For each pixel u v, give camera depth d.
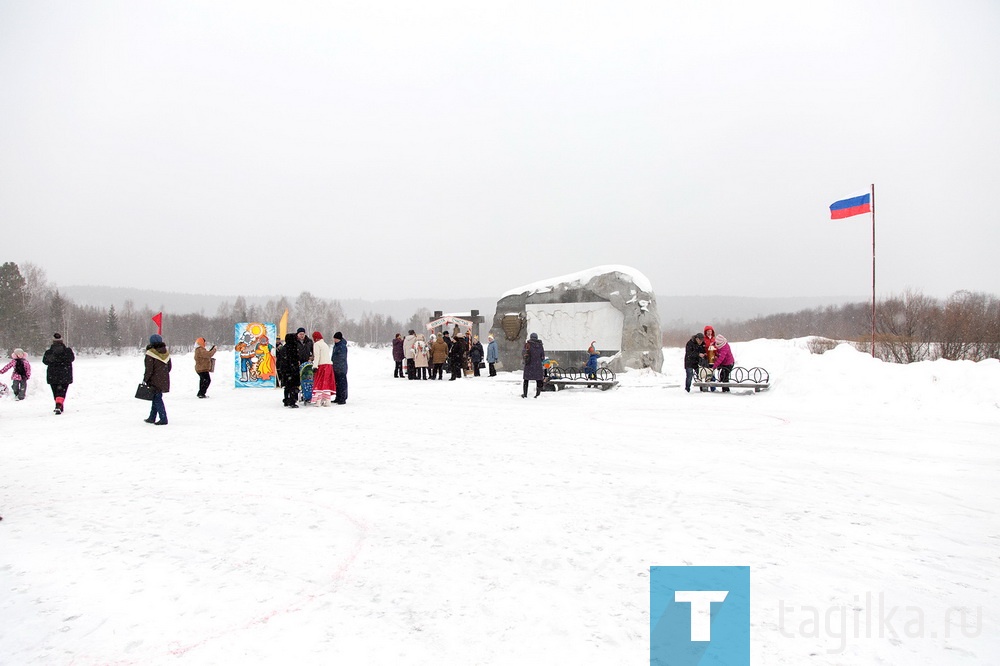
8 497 6.31
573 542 4.83
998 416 11.09
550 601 3.77
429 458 8.23
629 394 16.77
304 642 3.27
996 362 12.81
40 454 8.65
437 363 23.48
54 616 3.61
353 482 6.88
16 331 55.19
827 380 14.18
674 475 7.12
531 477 7.07
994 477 6.91
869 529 5.10
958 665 3.01
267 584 4.06
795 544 4.74
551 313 25.95
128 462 8.05
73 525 5.36
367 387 20.27
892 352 23.38
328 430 10.78
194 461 8.10
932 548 4.65
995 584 3.99
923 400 12.34
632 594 3.86
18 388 16.69
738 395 15.72
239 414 13.16
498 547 4.73
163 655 3.15
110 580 4.14
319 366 14.55
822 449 8.60
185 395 18.00
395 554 4.61
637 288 24.50
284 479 7.04
